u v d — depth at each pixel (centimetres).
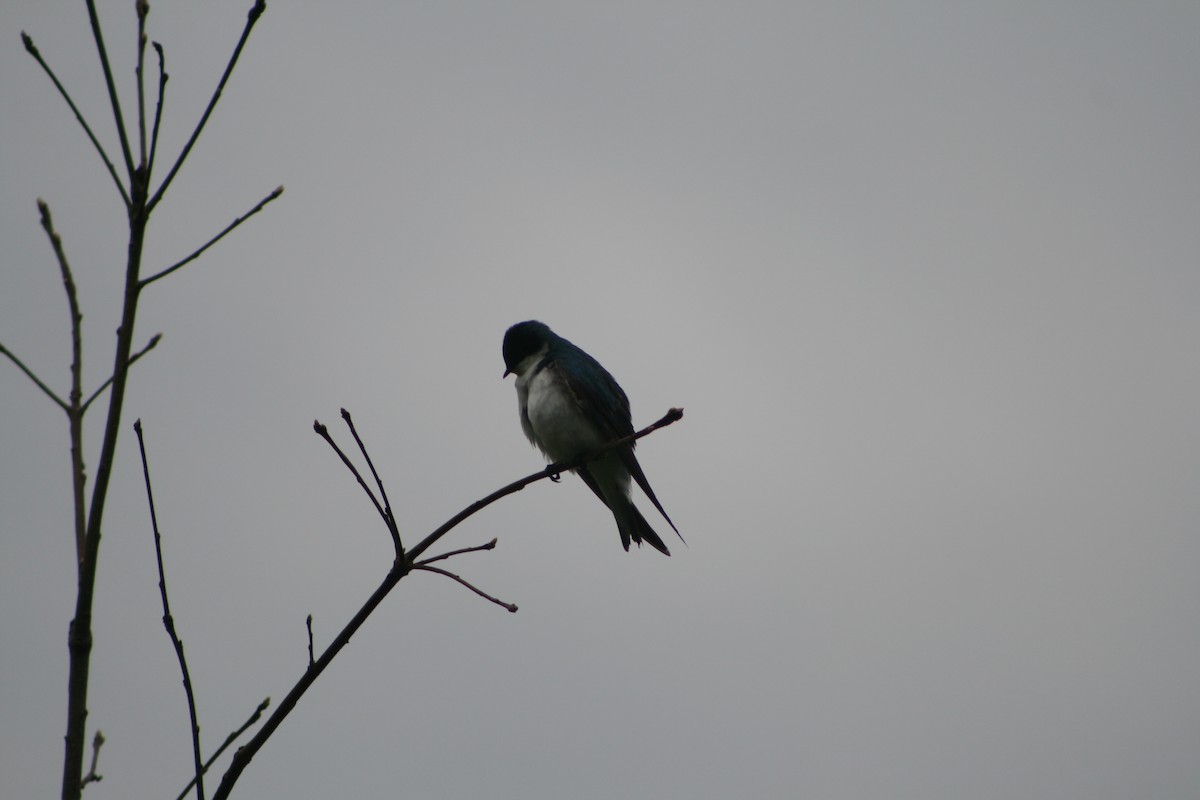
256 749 790
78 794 647
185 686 767
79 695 661
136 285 679
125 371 672
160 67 689
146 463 776
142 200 683
